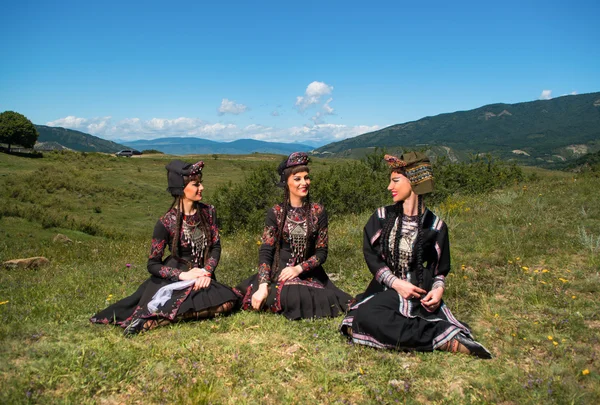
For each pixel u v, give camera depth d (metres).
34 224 21.48
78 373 3.34
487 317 4.51
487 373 3.39
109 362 3.50
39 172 43.44
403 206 4.06
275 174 16.19
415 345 3.74
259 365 3.51
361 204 14.91
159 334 4.21
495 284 5.60
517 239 7.66
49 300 5.32
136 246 11.47
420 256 3.96
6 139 67.81
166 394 3.08
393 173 4.03
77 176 47.62
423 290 3.91
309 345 3.89
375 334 3.79
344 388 3.19
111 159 71.62
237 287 5.12
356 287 5.89
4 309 4.86
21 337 4.04
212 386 3.13
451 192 16.84
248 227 15.02
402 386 3.22
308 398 3.09
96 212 35.28
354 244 8.41
